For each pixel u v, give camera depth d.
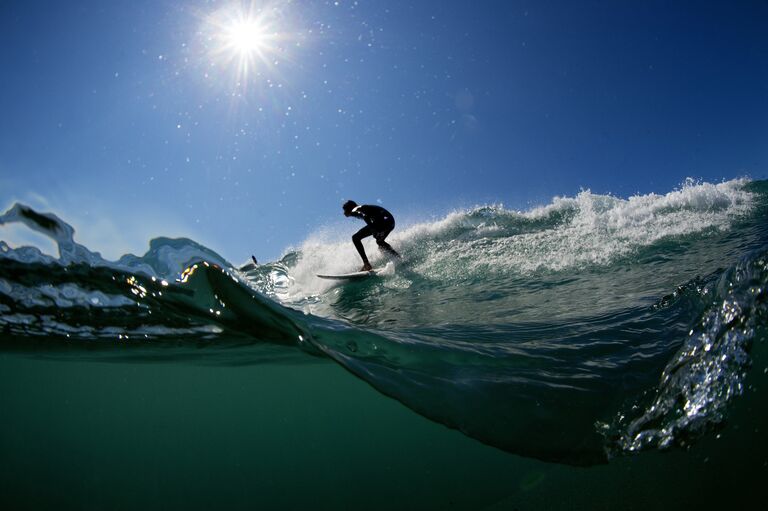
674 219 8.59
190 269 3.91
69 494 7.92
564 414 2.92
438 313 5.84
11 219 3.67
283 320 4.12
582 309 5.12
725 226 7.65
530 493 3.87
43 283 4.31
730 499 2.54
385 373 3.41
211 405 22.48
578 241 8.40
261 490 7.26
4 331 6.02
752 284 3.53
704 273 5.30
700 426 2.83
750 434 3.23
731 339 3.28
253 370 8.70
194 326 4.86
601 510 2.91
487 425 2.83
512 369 3.49
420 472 6.83
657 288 5.32
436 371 3.47
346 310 6.54
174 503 7.13
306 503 6.09
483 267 7.89
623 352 3.63
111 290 4.23
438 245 9.67
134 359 7.58
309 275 9.15
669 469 3.24
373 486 6.36
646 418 2.86
